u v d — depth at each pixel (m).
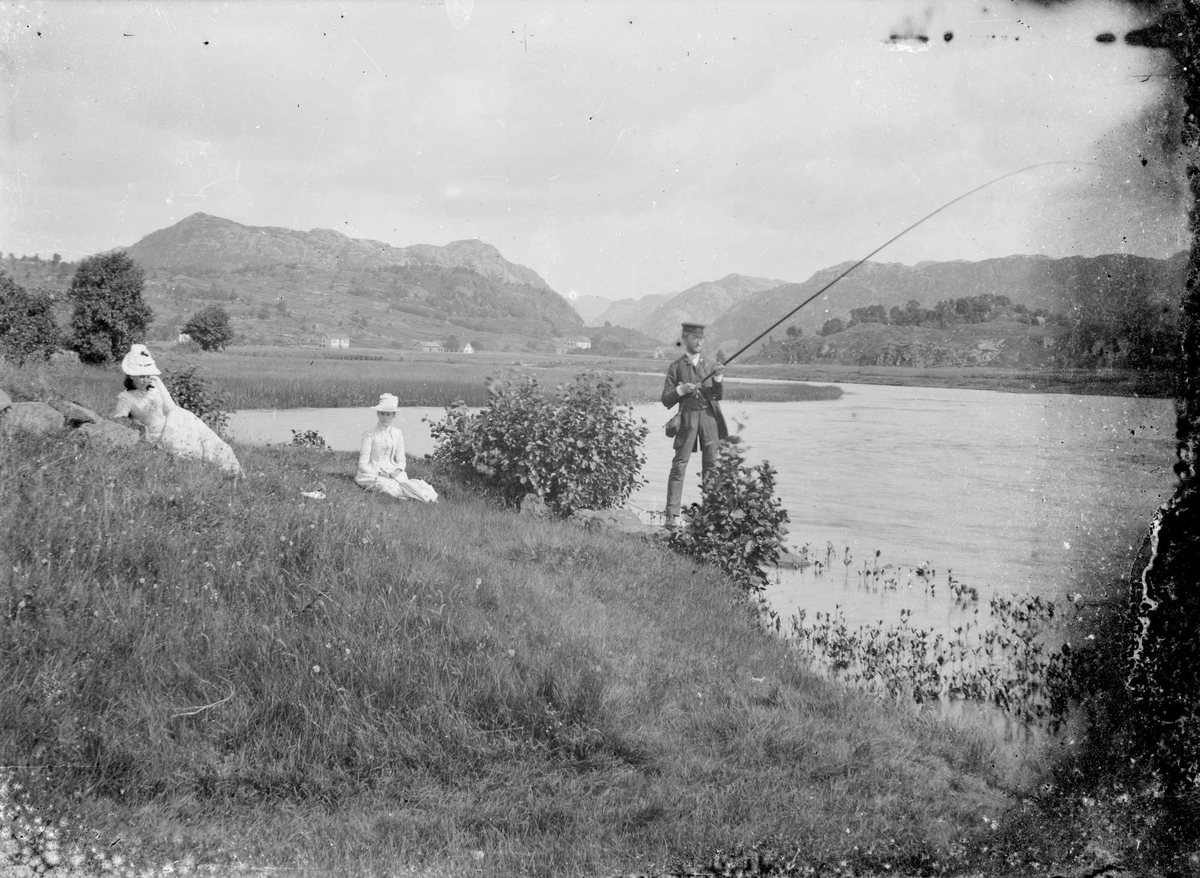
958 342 120.44
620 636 6.66
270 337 178.12
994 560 10.67
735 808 4.57
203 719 4.79
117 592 5.57
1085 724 5.38
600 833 4.29
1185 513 5.07
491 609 6.49
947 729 5.74
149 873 3.75
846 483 17.58
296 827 4.18
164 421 9.08
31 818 3.96
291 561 6.50
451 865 3.94
